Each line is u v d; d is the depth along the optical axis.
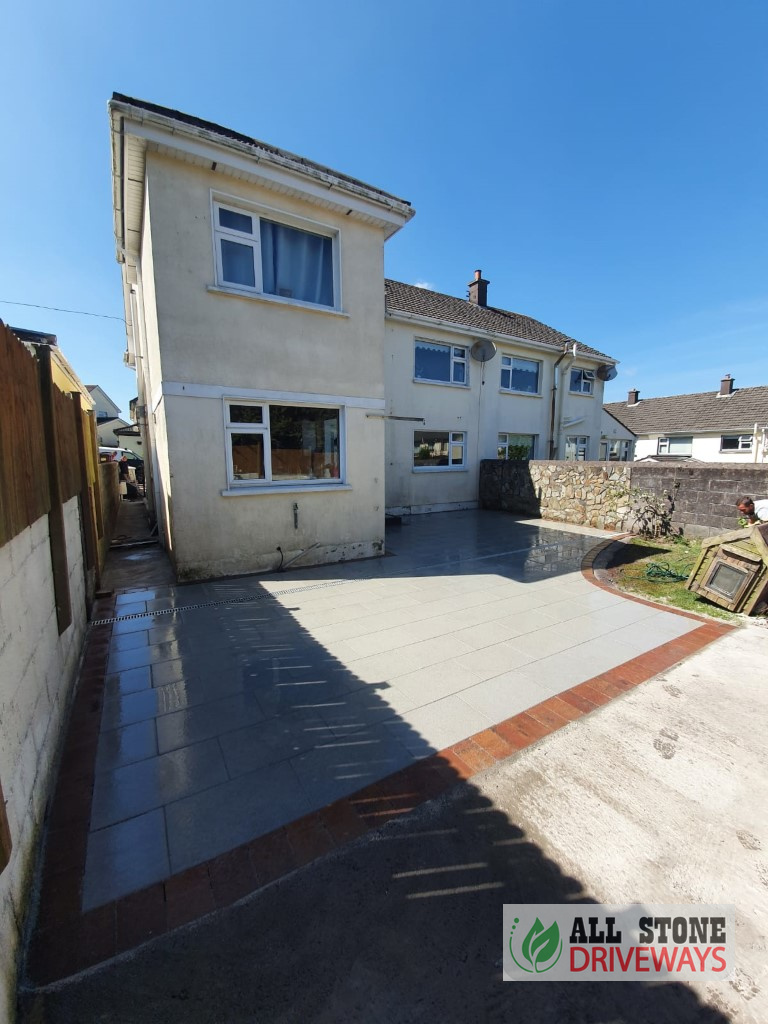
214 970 1.57
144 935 1.69
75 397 4.67
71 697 3.34
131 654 4.11
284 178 6.14
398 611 5.17
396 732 2.93
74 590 3.89
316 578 6.52
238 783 2.49
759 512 6.08
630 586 6.07
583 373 17.23
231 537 6.48
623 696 3.34
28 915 1.74
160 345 5.74
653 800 2.33
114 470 12.15
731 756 2.67
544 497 12.11
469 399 13.85
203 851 2.06
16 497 2.08
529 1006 1.48
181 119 5.43
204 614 5.09
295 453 7.04
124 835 2.15
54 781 2.51
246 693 3.43
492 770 2.57
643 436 28.27
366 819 2.23
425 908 1.78
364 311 7.41
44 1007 1.46
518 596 5.69
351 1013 1.45
